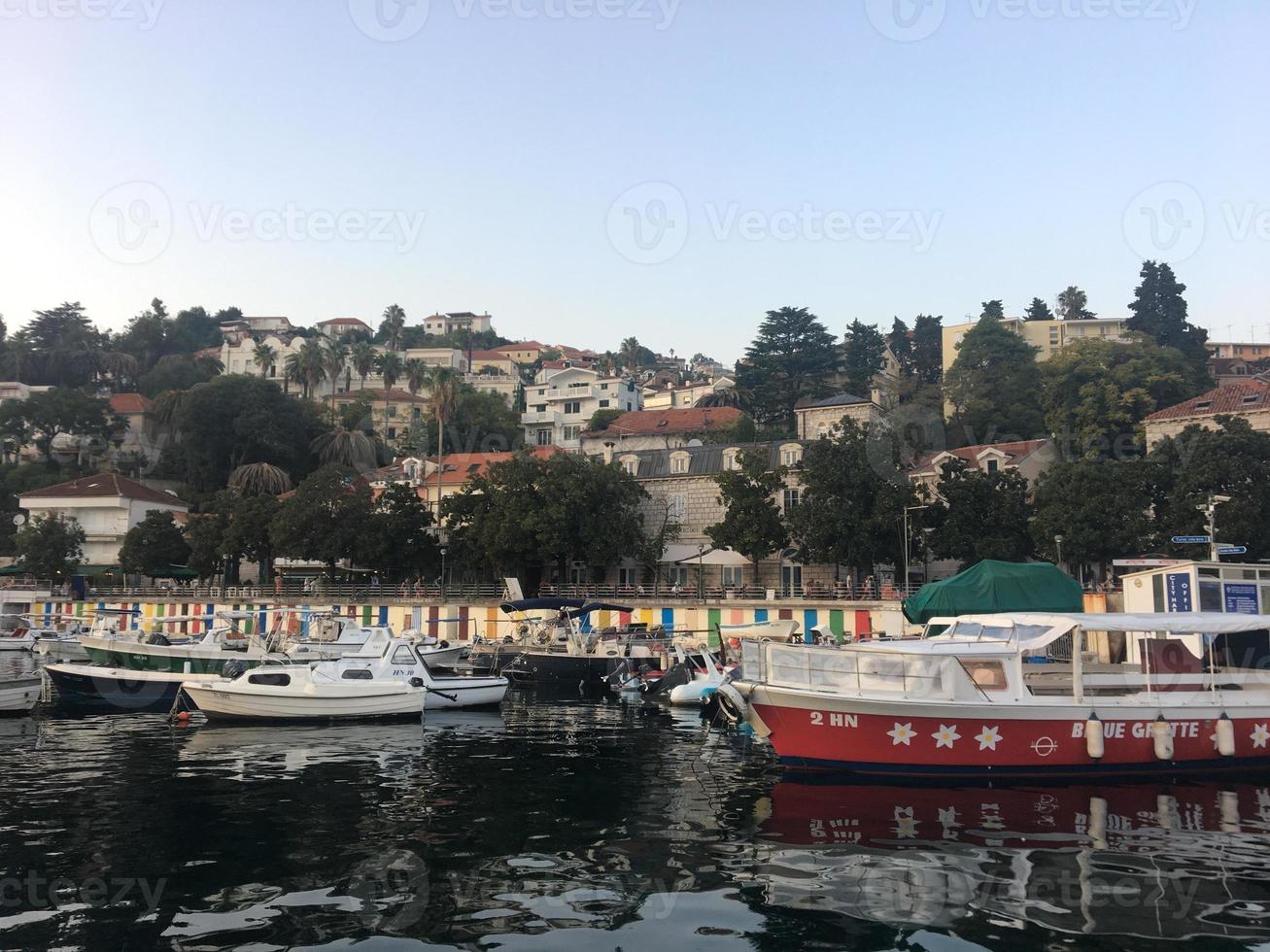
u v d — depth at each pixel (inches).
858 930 428.1
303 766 847.1
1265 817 629.9
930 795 701.9
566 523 2415.1
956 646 775.7
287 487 3858.3
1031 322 4352.9
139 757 899.4
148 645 1402.6
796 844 566.3
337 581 2933.1
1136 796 693.3
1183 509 1908.2
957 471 2177.7
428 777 792.3
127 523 3503.9
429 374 5452.8
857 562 2172.7
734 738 1029.2
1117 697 755.4
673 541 2672.2
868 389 4293.8
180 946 406.3
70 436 4254.4
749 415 4207.7
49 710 1285.7
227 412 4163.4
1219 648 797.9
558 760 887.7
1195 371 3636.8
